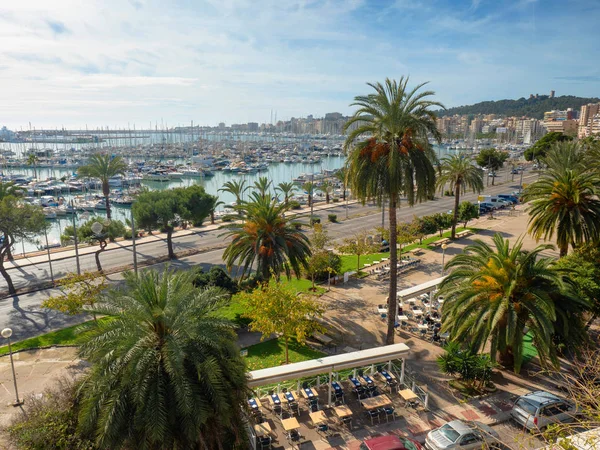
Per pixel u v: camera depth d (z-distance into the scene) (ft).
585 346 62.64
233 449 44.27
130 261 135.33
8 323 89.30
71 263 135.23
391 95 71.92
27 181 327.47
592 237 83.76
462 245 144.15
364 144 74.38
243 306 86.74
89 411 36.88
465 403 58.03
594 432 29.12
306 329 66.28
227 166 438.81
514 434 51.19
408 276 112.98
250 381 52.13
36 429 43.01
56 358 73.05
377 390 60.18
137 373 36.94
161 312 39.88
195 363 38.99
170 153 575.79
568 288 61.67
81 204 258.57
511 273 61.36
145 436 36.37
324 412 56.34
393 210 73.46
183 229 184.75
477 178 153.48
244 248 88.12
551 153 125.39
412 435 52.01
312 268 102.22
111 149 602.03
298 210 223.51
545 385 62.08
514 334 58.03
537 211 90.43
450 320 64.80
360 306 92.99
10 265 135.03
